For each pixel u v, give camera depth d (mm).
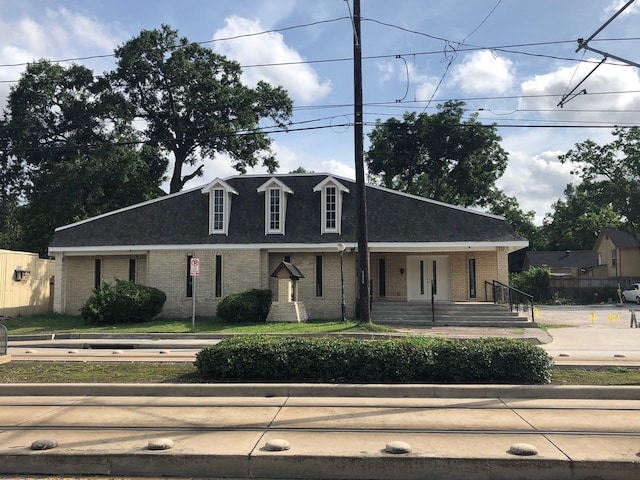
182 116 41688
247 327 21047
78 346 18031
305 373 9062
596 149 45906
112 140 37062
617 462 5355
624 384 8695
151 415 7316
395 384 8672
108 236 26125
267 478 5496
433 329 20688
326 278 25125
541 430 6496
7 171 37750
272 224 25625
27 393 8656
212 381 9148
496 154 46125
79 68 38156
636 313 29250
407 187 50469
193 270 20859
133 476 5566
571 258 60312
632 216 45469
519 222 63625
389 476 5426
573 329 20641
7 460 5680
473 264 25875
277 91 43031
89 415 7344
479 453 5594
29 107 37156
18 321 24141
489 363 8805
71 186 34062
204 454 5598
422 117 44906
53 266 30047
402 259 26594
